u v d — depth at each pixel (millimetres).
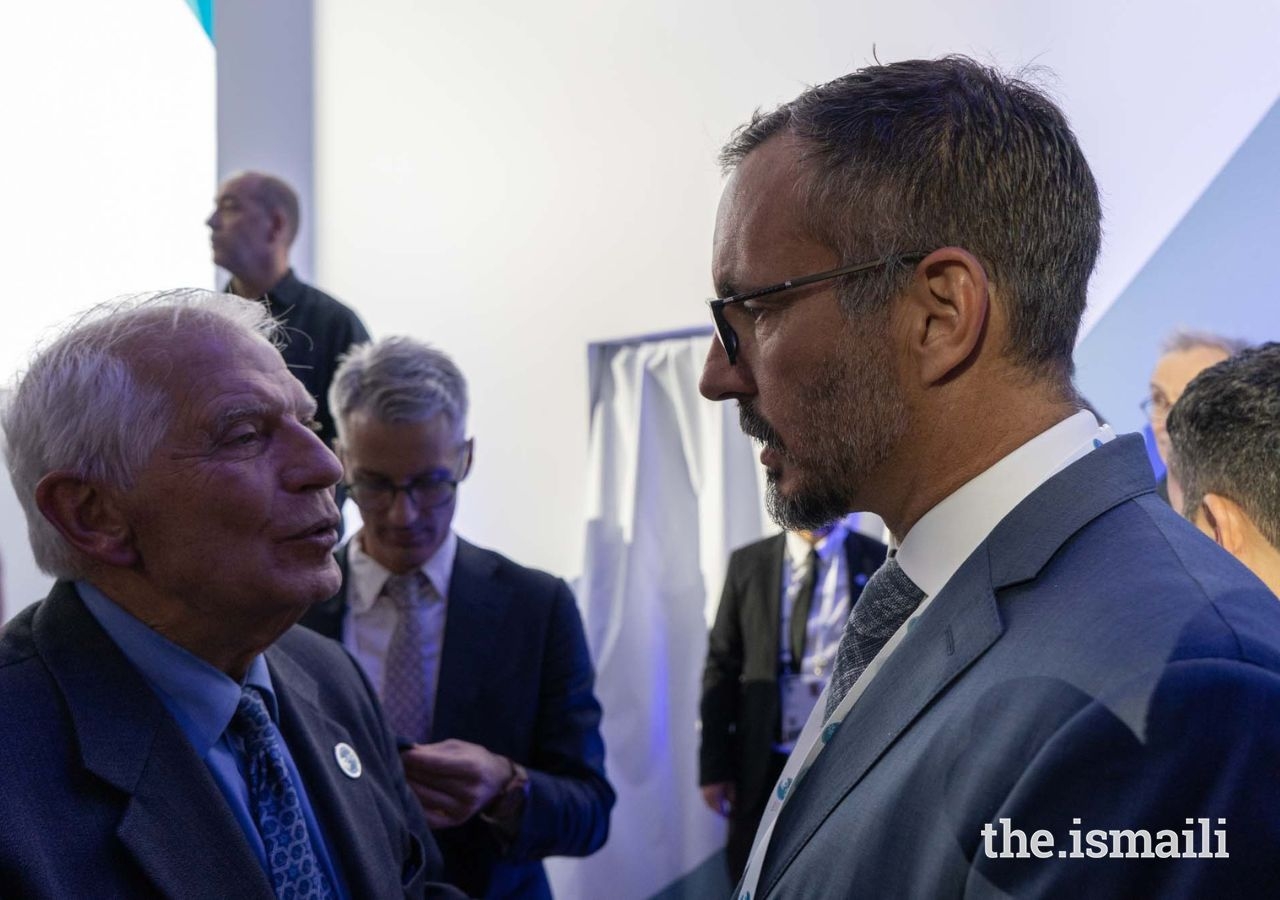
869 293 836
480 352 4141
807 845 818
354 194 4359
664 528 3764
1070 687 684
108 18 3408
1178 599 689
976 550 819
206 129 3971
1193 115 2861
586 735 1938
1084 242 843
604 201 3969
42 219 3076
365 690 1462
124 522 1077
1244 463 1219
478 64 4207
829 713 939
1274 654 647
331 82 4414
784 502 919
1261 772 605
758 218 885
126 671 1074
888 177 831
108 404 1062
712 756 3242
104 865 980
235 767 1125
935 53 3328
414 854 1349
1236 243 2758
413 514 1880
